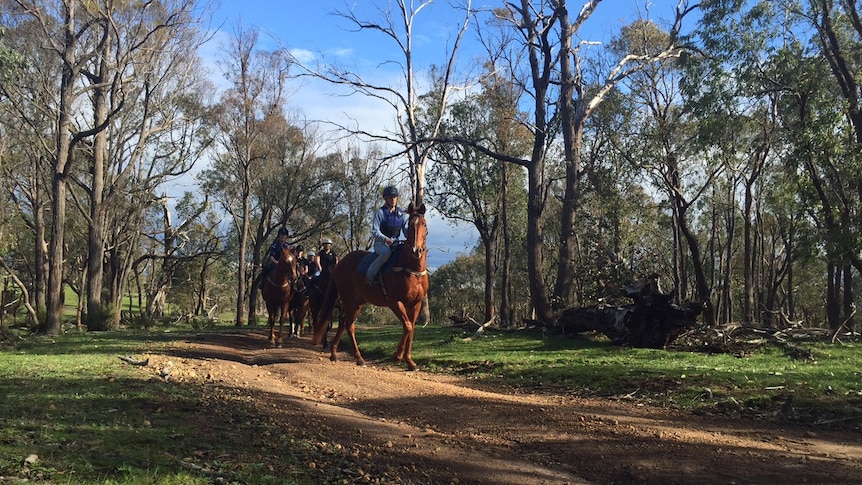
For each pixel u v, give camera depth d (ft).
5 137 96.58
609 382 33.40
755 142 87.40
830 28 64.03
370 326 97.96
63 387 28.30
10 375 32.22
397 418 25.90
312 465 18.20
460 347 53.21
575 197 72.23
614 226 81.10
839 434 23.57
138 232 136.05
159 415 23.41
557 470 18.95
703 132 70.03
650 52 91.04
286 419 24.31
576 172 72.43
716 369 35.60
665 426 24.43
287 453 19.44
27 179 113.91
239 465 17.43
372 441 21.86
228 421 23.20
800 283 163.12
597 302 63.52
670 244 150.92
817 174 66.33
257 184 140.87
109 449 17.98
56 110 83.56
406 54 91.30
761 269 149.28
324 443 21.13
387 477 17.75
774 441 22.33
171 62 93.86
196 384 31.04
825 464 19.22
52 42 81.00
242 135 121.70
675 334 49.29
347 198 145.48
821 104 63.10
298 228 158.92
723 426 24.76
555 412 26.53
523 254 160.86
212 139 124.16
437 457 20.13
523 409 27.07
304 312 71.15
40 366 35.99
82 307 112.47
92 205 95.20
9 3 81.05
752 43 63.62
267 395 29.07
